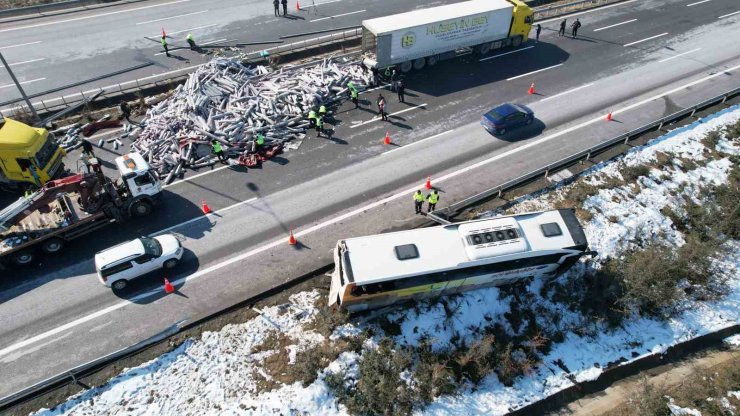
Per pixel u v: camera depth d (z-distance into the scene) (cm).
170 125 2878
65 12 4206
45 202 2191
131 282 2175
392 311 2102
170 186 2655
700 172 2847
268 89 3203
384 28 3322
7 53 3647
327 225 2452
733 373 2091
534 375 2066
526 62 3778
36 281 2175
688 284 2398
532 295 2244
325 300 2133
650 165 2836
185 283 2175
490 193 2534
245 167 2783
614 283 2312
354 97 3234
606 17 4419
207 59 3638
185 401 1823
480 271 2039
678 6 4597
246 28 4056
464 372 2020
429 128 3100
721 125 3139
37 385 1755
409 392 1917
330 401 1858
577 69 3694
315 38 3944
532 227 2105
